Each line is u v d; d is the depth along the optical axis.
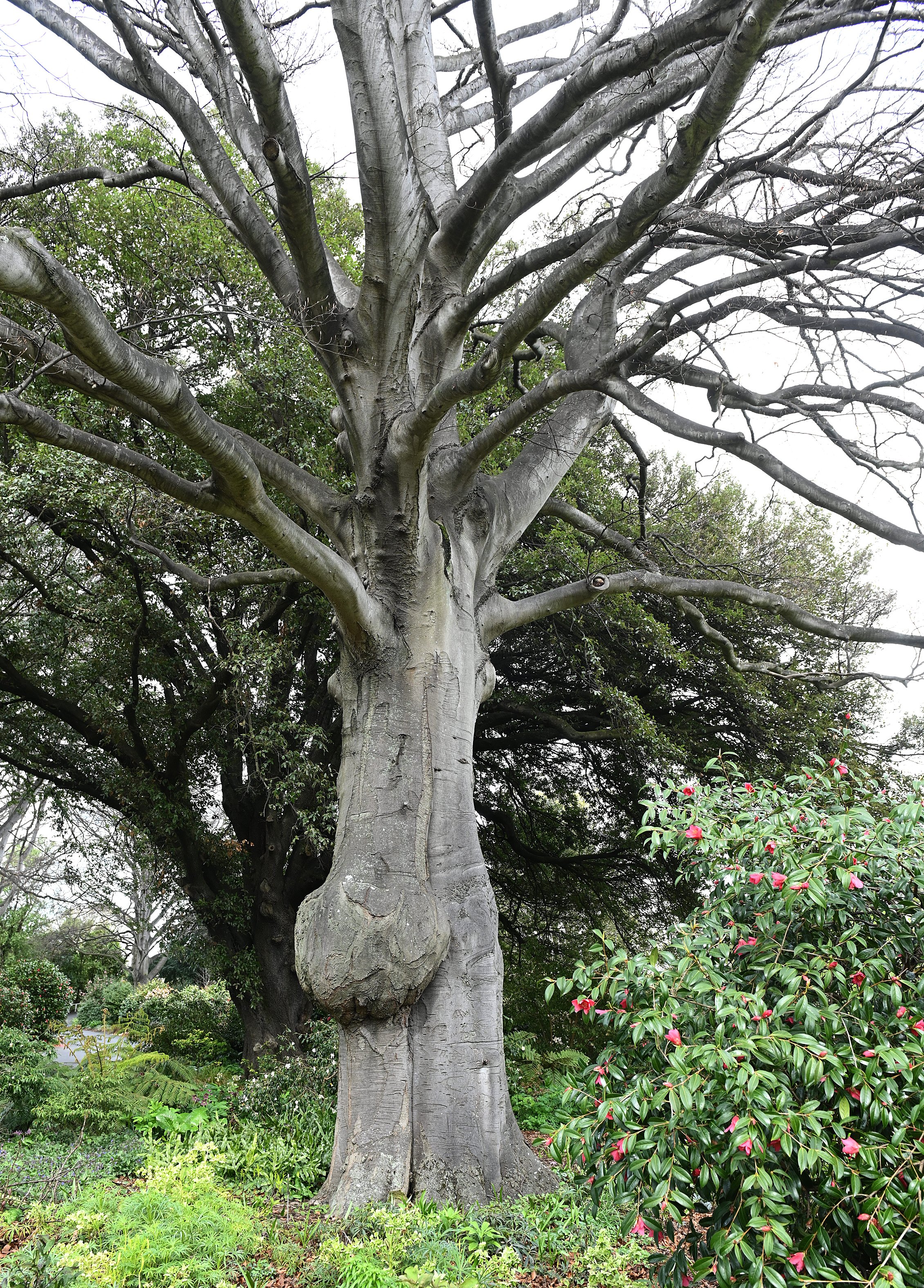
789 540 14.13
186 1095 7.88
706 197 6.31
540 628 12.88
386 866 5.91
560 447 7.82
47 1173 5.95
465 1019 5.79
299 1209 5.32
